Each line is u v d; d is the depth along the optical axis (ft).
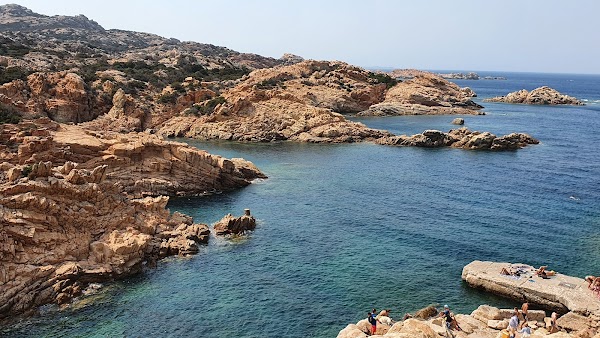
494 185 250.98
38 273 120.67
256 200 221.46
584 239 173.27
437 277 142.82
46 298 118.73
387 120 538.47
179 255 152.25
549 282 130.00
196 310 120.57
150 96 451.53
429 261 153.99
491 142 360.48
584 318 110.01
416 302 127.95
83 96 393.50
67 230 135.33
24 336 106.52
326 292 132.05
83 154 205.05
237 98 420.77
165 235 158.10
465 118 561.84
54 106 370.73
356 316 120.16
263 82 573.33
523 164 304.91
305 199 223.51
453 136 383.86
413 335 91.97
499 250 162.91
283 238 171.83
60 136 215.31
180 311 119.75
